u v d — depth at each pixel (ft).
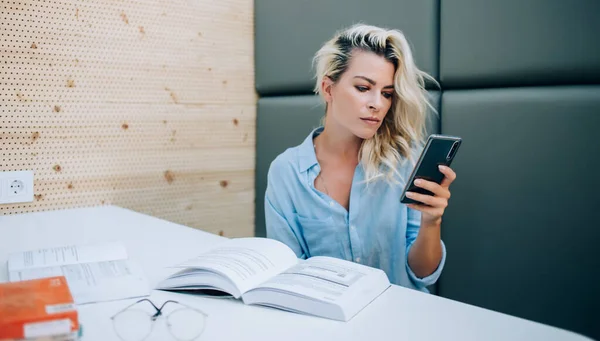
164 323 2.63
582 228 4.44
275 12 7.08
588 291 4.43
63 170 5.74
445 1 5.25
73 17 5.67
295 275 3.06
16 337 2.13
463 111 5.17
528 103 4.72
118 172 6.20
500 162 4.93
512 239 4.89
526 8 4.70
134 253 3.94
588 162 4.38
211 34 7.00
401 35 5.03
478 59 5.05
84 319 2.69
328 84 5.26
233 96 7.33
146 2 6.29
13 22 5.27
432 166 3.95
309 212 5.18
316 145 5.38
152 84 6.43
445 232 5.40
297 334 2.49
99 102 5.96
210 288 3.05
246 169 7.59
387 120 5.08
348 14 6.16
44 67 5.51
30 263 3.42
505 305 4.97
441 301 2.95
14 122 5.36
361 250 4.99
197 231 4.70
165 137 6.62
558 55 4.53
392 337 2.45
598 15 4.30
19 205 5.49
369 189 4.95
